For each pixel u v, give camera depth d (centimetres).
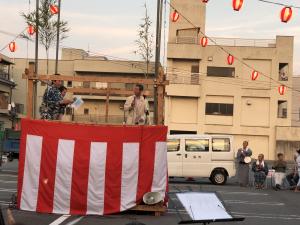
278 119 5378
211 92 5356
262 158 2172
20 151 1199
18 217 1138
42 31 2391
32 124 1200
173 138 2316
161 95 1284
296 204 1617
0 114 5450
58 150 1187
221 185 2253
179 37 5353
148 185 1197
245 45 5394
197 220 700
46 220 1120
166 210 1227
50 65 6212
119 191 1189
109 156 1188
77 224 1082
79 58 6694
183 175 2292
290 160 5331
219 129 5366
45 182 1185
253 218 1280
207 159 2294
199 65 5353
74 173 1183
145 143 1202
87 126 1192
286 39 5362
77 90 1345
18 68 6488
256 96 5369
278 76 5381
